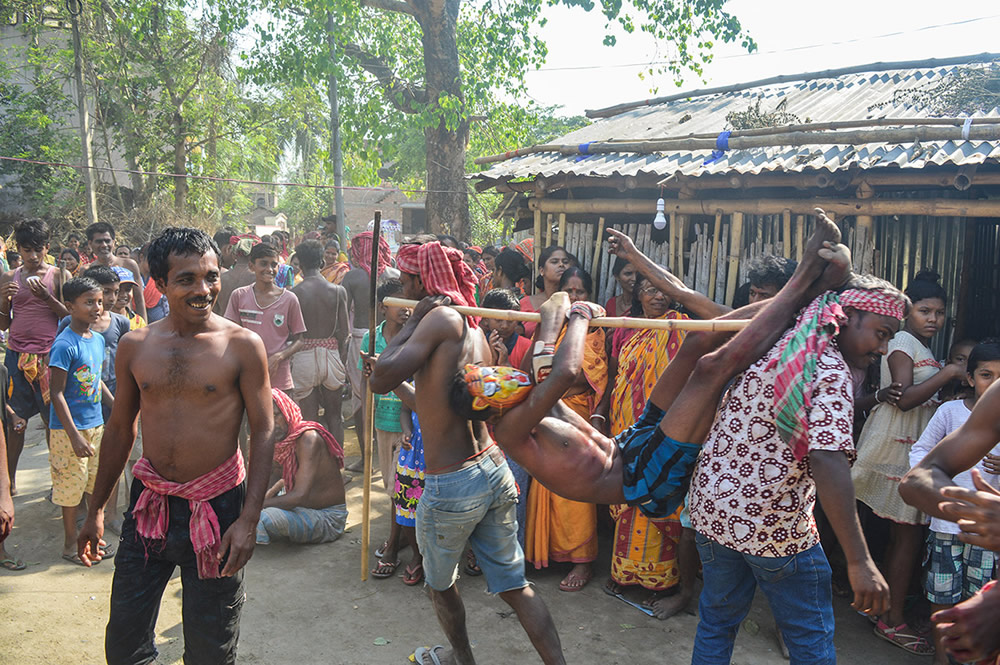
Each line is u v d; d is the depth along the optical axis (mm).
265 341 5879
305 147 24109
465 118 12664
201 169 20641
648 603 4234
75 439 4449
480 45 13602
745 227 4945
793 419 2436
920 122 4734
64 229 17828
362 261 7344
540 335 2744
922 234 4590
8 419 5355
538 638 3230
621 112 8656
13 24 19031
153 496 2842
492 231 18781
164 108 18844
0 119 18984
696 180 4879
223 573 2807
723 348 2574
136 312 6910
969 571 3398
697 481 2703
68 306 4625
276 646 3766
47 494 5738
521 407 2693
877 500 3877
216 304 7316
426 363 3107
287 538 4918
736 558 2744
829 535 4430
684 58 13461
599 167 5543
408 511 4316
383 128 13789
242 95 20031
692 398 2611
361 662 3652
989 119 4527
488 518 3250
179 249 2764
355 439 7477
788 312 2572
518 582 3270
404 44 14484
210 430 2852
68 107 18969
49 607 4098
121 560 2855
